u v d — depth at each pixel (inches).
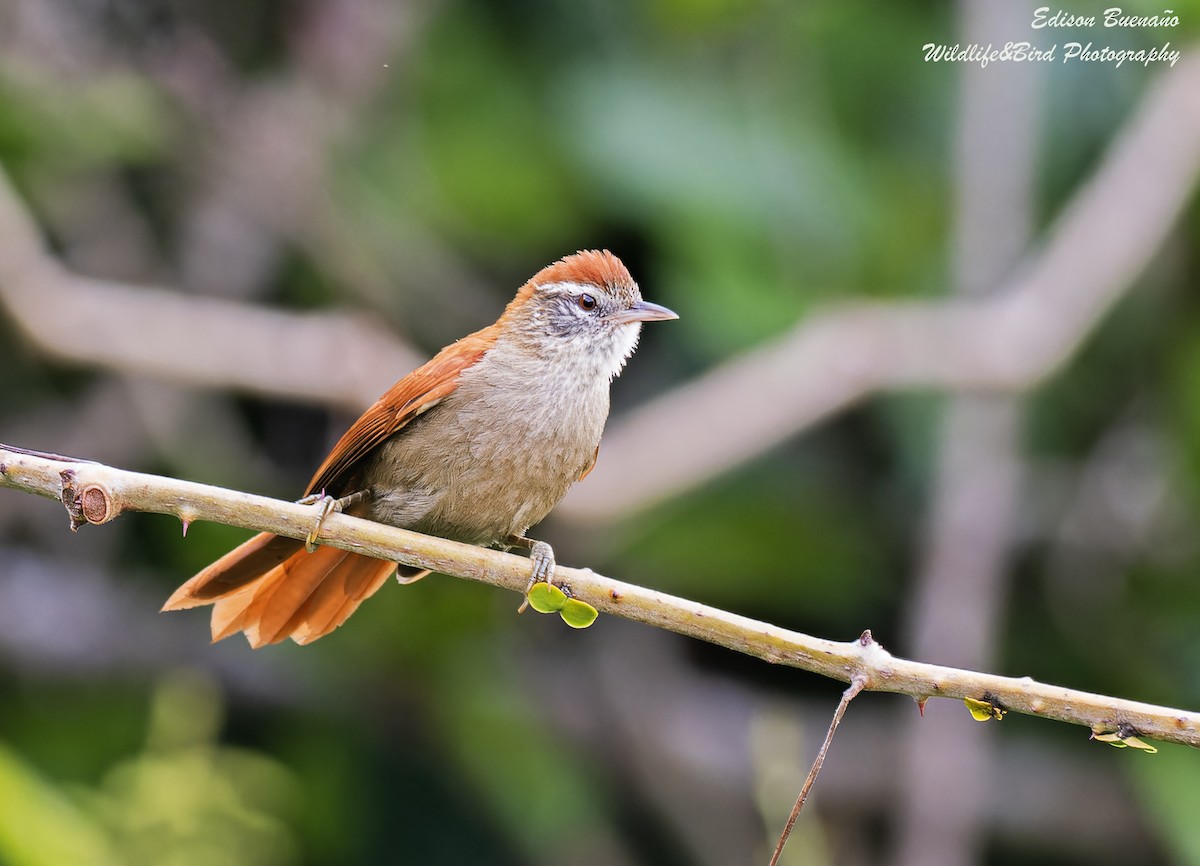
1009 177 508.1
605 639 526.9
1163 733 227.9
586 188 497.7
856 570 517.7
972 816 470.0
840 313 481.4
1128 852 524.7
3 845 319.6
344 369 440.5
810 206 505.7
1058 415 538.3
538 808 476.1
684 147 498.3
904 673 235.8
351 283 494.0
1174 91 483.8
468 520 305.4
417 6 511.5
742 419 461.1
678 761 515.8
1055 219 544.4
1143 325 529.3
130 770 378.3
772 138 506.0
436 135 509.0
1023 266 513.3
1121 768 526.9
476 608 476.1
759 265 499.2
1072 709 231.3
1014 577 536.1
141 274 504.7
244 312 440.8
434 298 511.8
